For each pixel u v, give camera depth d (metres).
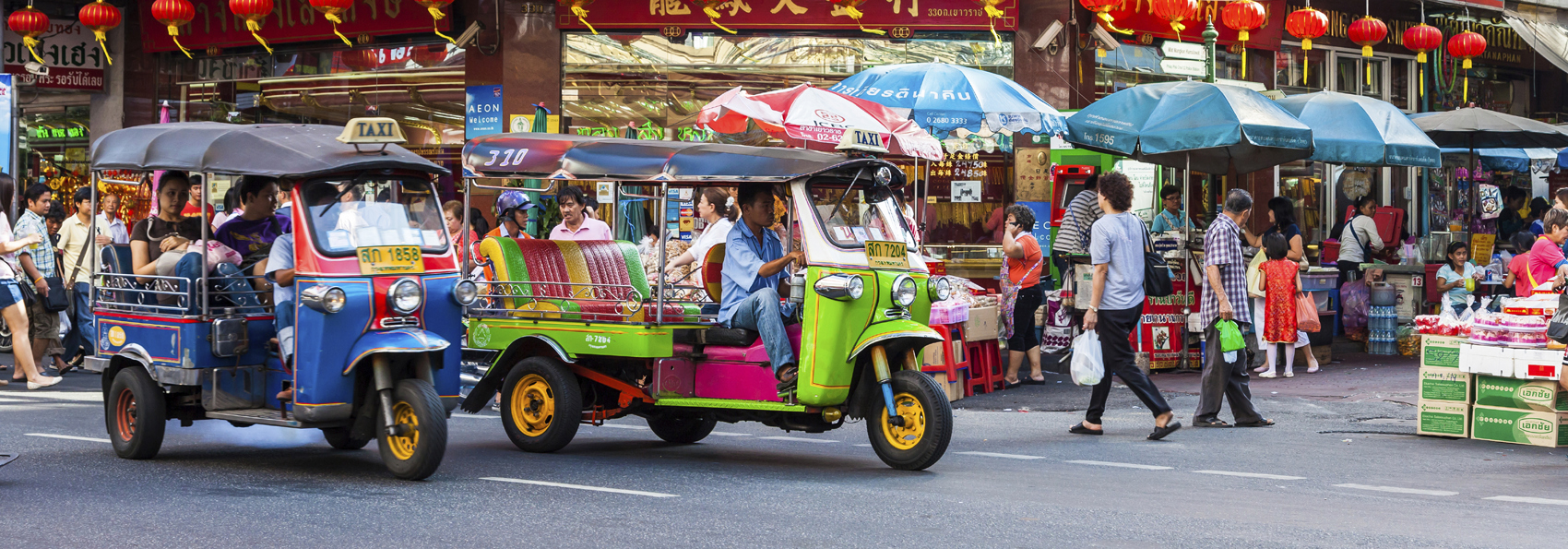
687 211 12.91
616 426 9.91
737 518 6.14
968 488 7.00
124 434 7.95
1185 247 13.16
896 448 7.55
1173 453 8.37
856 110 11.84
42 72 18.55
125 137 7.98
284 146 7.29
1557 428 8.54
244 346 7.60
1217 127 12.37
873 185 7.87
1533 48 20.55
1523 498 6.80
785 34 16.34
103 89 19.12
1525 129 16.08
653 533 5.79
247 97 18.28
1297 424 9.68
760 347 7.74
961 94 12.70
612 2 16.17
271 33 17.73
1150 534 5.79
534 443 8.34
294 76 17.94
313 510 6.29
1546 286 9.41
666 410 8.35
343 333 7.10
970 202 16.48
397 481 7.18
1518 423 8.69
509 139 8.56
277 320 7.38
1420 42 17.70
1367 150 13.80
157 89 18.94
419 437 7.03
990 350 11.98
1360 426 9.57
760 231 8.11
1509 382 8.70
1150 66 17.41
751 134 14.64
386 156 7.34
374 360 7.11
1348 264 16.36
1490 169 20.08
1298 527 5.96
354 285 7.11
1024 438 9.06
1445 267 15.27
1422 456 8.26
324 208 7.21
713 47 16.38
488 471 7.54
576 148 8.21
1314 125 13.91
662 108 16.42
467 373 10.85
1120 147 12.84
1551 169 20.39
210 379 7.58
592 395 8.61
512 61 16.33
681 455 8.34
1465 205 20.41
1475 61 20.81
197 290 7.53
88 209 12.82
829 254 7.46
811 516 6.20
